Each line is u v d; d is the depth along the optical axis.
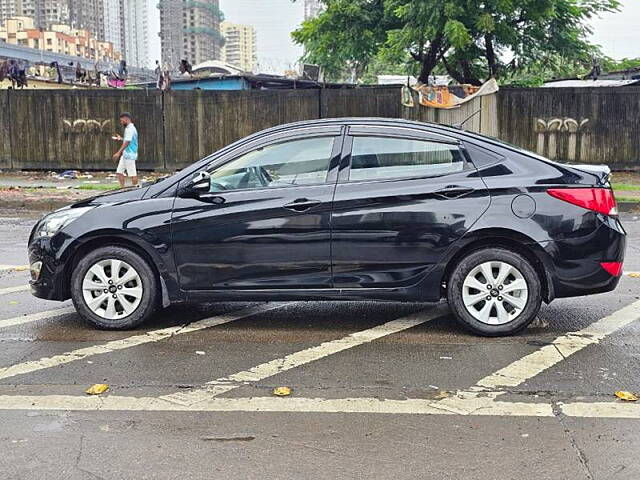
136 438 4.00
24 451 3.84
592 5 23.98
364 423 4.19
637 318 6.52
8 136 20.12
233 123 19.84
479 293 5.86
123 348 5.68
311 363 5.29
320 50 26.39
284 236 5.88
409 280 5.86
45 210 14.62
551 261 5.73
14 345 5.77
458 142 5.93
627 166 19.59
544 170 5.82
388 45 24.50
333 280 5.91
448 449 3.84
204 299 6.05
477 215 5.74
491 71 24.11
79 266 6.11
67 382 4.90
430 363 5.27
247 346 5.73
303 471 3.60
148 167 20.06
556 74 27.61
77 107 19.98
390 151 5.96
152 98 19.83
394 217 5.80
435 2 20.97
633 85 21.20
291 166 6.02
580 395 4.63
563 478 3.53
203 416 4.30
